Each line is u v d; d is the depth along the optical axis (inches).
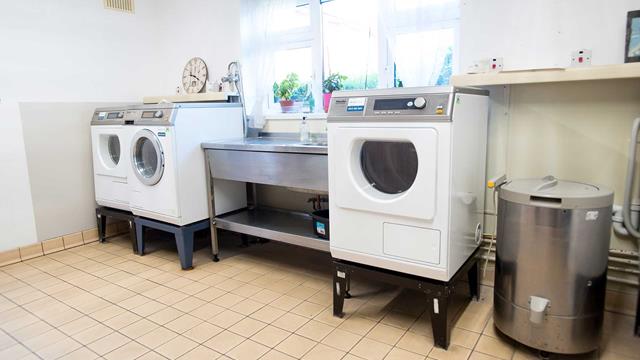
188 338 83.0
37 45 130.7
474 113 82.4
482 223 96.7
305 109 136.8
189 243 119.4
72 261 128.3
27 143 130.1
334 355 75.9
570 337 70.2
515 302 74.0
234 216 128.0
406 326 85.7
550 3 87.6
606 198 68.2
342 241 85.9
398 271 80.6
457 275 80.0
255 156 108.9
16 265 125.6
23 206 130.0
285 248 136.5
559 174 92.1
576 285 68.8
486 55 96.1
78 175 142.9
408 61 105.7
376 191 82.0
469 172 82.2
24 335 85.7
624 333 80.4
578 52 84.8
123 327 88.0
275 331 84.8
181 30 157.6
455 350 76.4
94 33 144.4
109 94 150.4
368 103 78.7
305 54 136.6
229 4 142.0
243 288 106.1
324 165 95.1
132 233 134.3
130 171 128.0
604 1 82.4
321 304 96.3
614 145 85.6
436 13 101.3
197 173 121.0
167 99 151.7
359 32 123.2
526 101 93.0
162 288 107.1
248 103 141.6
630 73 74.1
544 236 68.8
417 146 73.0
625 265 86.1
